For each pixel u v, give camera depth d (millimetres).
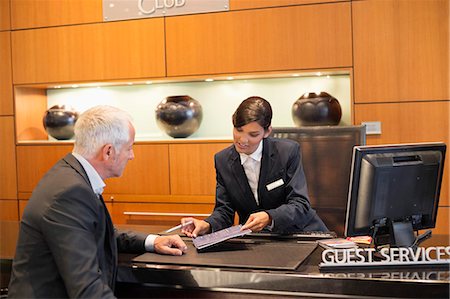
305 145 3230
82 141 1992
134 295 2053
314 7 4340
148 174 4750
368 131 4254
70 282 1741
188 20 4648
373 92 4242
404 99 4188
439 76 4109
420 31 4137
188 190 4641
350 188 2113
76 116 5105
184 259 2082
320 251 2227
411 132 4180
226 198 2848
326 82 4688
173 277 1971
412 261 1972
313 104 4309
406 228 2193
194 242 2260
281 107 4816
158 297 2014
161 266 2010
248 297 1893
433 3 4102
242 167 2764
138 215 4797
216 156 2865
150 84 5180
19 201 5176
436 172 2215
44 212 1814
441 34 4098
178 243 2201
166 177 4699
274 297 1870
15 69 5152
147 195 4758
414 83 4160
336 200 3166
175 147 4664
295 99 4773
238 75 4555
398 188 2137
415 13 4141
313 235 2490
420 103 4156
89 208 1852
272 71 4461
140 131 5234
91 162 1993
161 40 4727
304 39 4375
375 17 4219
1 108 5211
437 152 2211
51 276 1851
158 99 5164
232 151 2809
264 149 2748
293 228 2732
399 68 4188
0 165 5219
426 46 4129
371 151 2090
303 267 1969
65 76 5012
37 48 5078
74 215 1809
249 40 4504
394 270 1923
